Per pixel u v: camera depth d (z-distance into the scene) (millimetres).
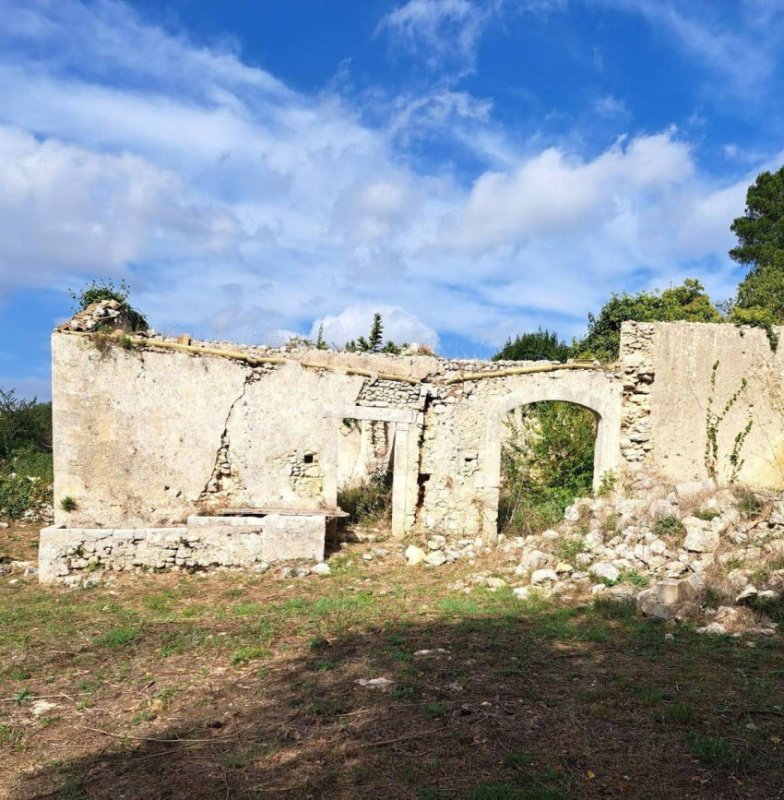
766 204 26172
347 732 4473
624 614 7059
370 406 11797
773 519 8789
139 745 4535
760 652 5738
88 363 10648
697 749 4004
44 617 8031
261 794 3773
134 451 10867
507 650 6031
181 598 8914
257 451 11469
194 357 11172
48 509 14523
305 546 10453
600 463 12023
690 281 21234
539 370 11961
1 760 4426
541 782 3715
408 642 6402
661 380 11953
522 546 10383
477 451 11945
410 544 11281
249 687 5500
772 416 12141
